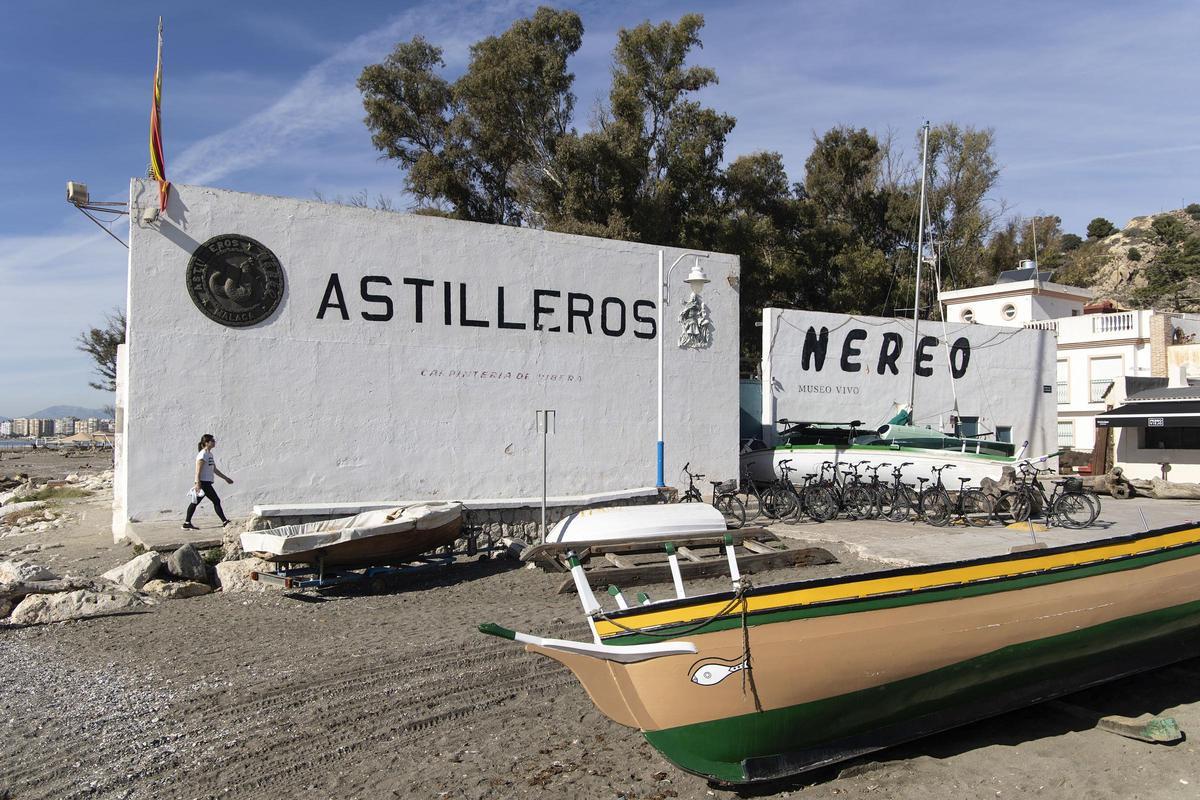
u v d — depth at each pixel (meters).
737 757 5.60
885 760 6.23
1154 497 22.66
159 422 13.10
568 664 5.65
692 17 37.50
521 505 14.56
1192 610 7.70
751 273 38.66
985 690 6.57
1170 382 28.95
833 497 16.61
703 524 9.70
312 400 14.31
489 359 16.14
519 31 36.41
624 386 17.81
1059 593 6.58
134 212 12.94
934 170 47.41
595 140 34.06
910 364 24.09
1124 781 5.87
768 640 5.45
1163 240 81.12
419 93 37.41
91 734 6.16
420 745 6.14
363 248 14.86
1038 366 26.95
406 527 11.29
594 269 17.47
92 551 13.28
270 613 9.76
